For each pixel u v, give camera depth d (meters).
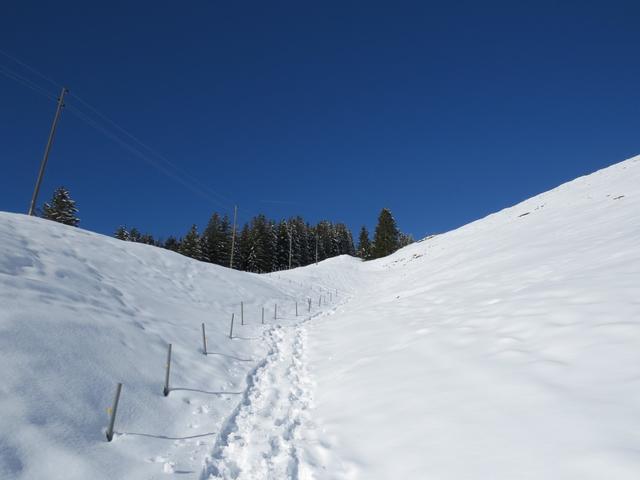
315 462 6.52
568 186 49.00
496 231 37.94
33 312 9.45
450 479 4.79
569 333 7.68
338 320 19.41
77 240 19.69
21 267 13.26
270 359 14.10
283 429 8.02
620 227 18.17
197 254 69.31
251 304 23.97
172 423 8.15
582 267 13.08
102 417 7.35
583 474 4.09
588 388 5.68
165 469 6.42
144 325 13.09
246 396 10.40
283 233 80.38
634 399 5.05
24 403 6.58
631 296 8.55
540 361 6.99
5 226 16.70
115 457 6.39
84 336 9.70
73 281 14.24
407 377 8.43
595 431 4.70
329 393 9.41
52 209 59.06
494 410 5.94
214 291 23.22
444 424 6.06
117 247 21.98
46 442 6.04
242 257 72.00
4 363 7.27
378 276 50.47
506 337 8.60
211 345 13.93
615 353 6.36
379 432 6.68
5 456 5.46
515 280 14.84
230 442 7.75
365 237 92.69
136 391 8.68
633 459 4.03
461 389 6.99
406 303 18.45
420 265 40.69
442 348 9.37
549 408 5.50
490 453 4.99
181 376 10.40
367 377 9.41
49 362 7.95
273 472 6.46
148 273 20.75
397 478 5.28
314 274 46.12
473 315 11.34
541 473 4.32
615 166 48.19
